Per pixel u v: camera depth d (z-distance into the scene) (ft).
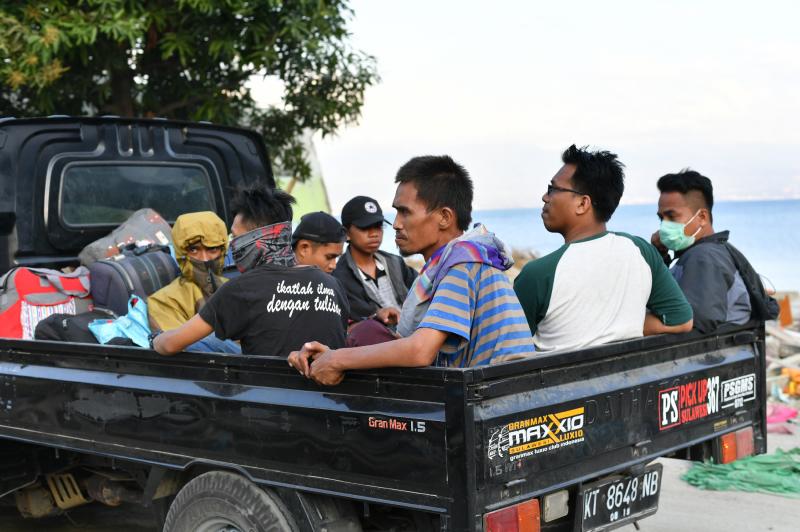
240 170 20.80
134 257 15.87
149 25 33.68
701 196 14.71
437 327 9.98
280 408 10.68
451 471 9.38
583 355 10.75
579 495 10.80
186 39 34.68
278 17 35.91
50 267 17.90
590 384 11.03
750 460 20.36
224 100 37.96
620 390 11.35
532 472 10.02
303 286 11.95
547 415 10.23
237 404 11.04
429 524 10.65
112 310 15.25
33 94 36.47
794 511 17.40
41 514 15.88
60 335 14.12
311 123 40.52
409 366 9.72
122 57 35.78
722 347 13.80
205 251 14.64
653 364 12.28
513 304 10.62
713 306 13.21
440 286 10.38
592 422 10.87
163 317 14.32
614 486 11.30
